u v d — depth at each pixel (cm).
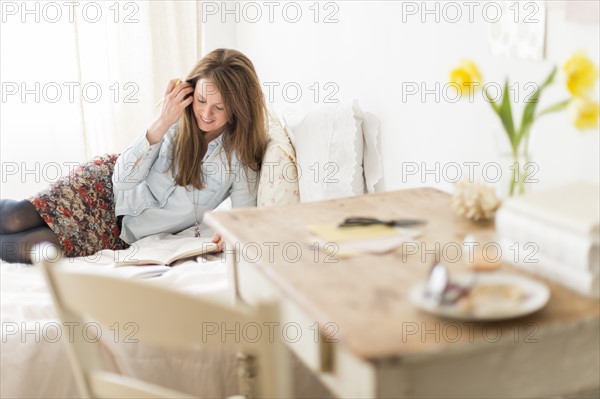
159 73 359
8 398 179
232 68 242
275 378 110
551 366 117
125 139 362
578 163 164
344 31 264
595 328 118
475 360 112
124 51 355
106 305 115
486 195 158
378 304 119
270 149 248
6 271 231
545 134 174
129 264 226
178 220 258
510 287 123
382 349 105
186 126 248
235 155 252
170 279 206
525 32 176
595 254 120
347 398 123
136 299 111
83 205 255
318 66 288
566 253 123
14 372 180
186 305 108
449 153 211
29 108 365
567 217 124
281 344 109
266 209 174
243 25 364
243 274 167
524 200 135
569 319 114
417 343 107
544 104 173
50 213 248
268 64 338
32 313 193
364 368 114
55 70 364
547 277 129
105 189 260
